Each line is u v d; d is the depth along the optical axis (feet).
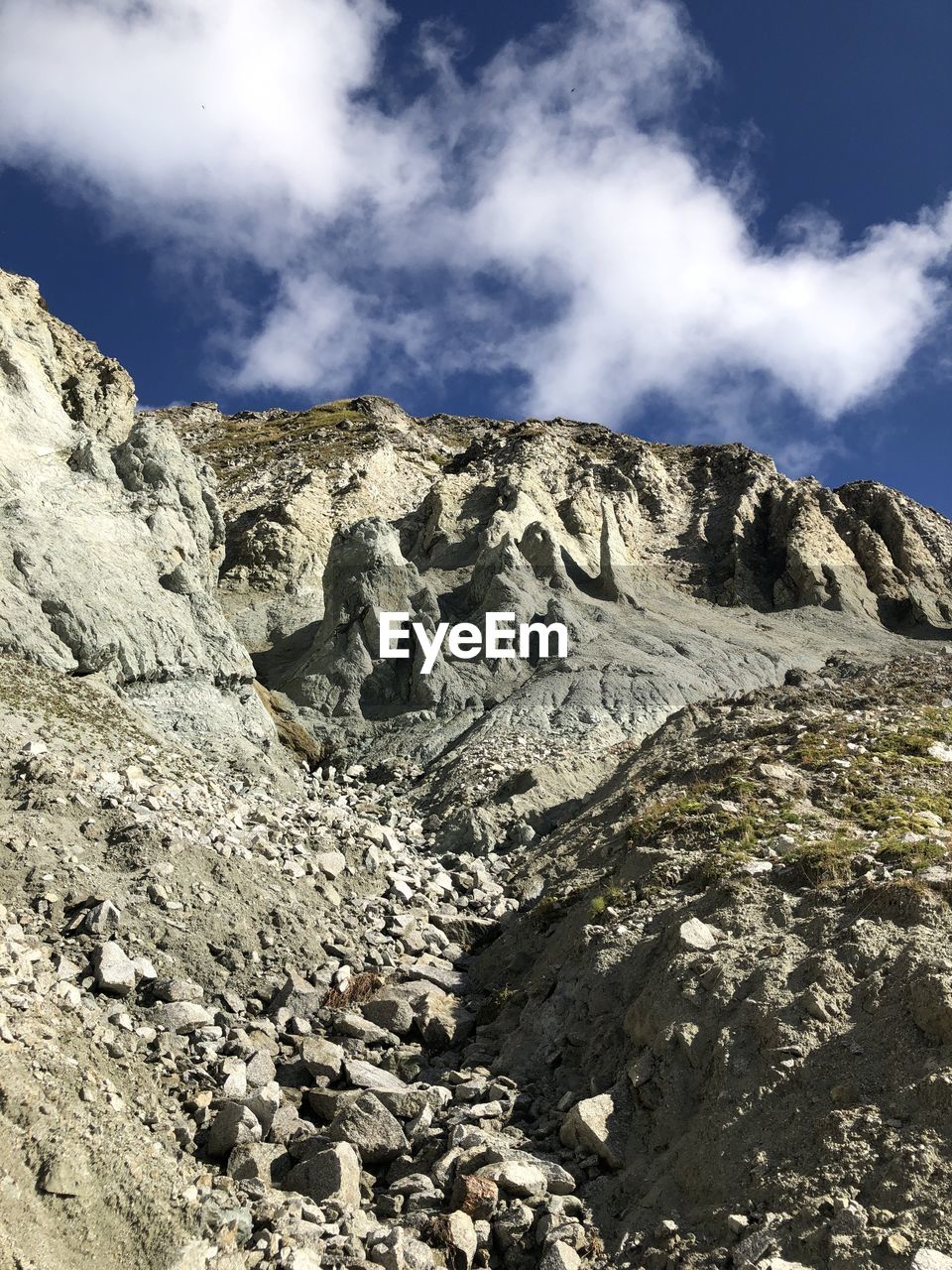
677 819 54.34
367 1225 30.45
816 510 199.31
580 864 61.67
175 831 53.98
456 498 181.78
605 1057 38.50
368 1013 46.09
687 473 250.16
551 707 104.63
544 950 50.47
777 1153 29.07
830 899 39.93
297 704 112.27
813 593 179.11
